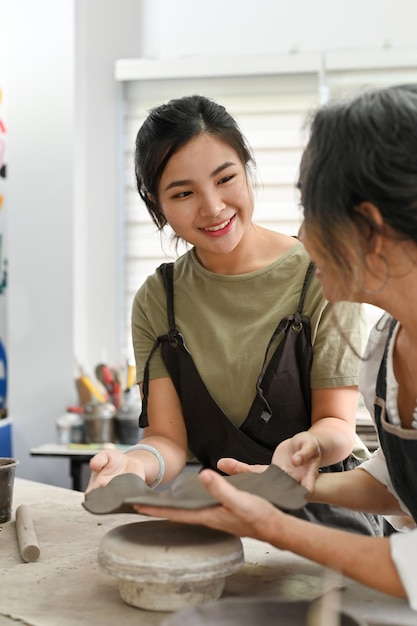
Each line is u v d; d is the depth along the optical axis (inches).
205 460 78.9
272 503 52.4
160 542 52.1
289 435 74.5
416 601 44.6
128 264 163.2
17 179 154.5
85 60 160.1
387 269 47.8
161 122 68.2
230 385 74.3
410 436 52.3
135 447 71.4
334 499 60.1
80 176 158.7
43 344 154.9
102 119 161.0
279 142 155.6
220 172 67.5
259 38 156.3
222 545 51.8
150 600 51.0
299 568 58.8
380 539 47.3
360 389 58.9
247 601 46.1
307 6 154.4
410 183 45.0
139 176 73.0
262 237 76.2
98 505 53.8
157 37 159.6
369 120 45.9
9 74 153.3
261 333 73.2
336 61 151.5
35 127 153.5
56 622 49.6
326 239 47.4
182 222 69.6
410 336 52.5
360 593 53.5
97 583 56.2
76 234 155.9
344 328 70.7
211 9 157.3
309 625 44.8
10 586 55.8
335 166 46.3
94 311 162.9
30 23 152.3
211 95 157.8
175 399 76.7
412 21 151.9
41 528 68.7
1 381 160.6
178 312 76.1
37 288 154.9
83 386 146.3
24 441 156.0
